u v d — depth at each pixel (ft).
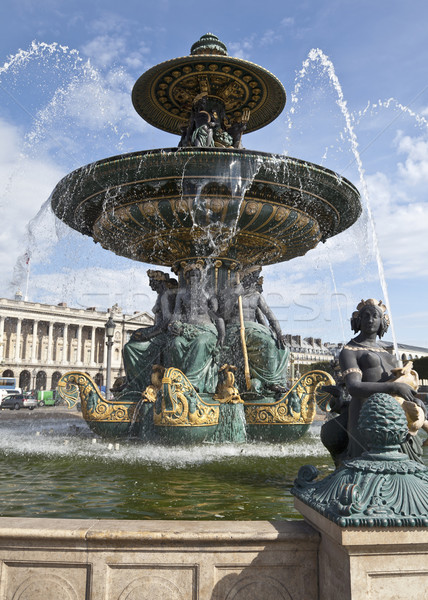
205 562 7.78
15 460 23.07
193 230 31.94
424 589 6.98
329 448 13.34
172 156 27.09
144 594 7.68
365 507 7.18
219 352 32.04
